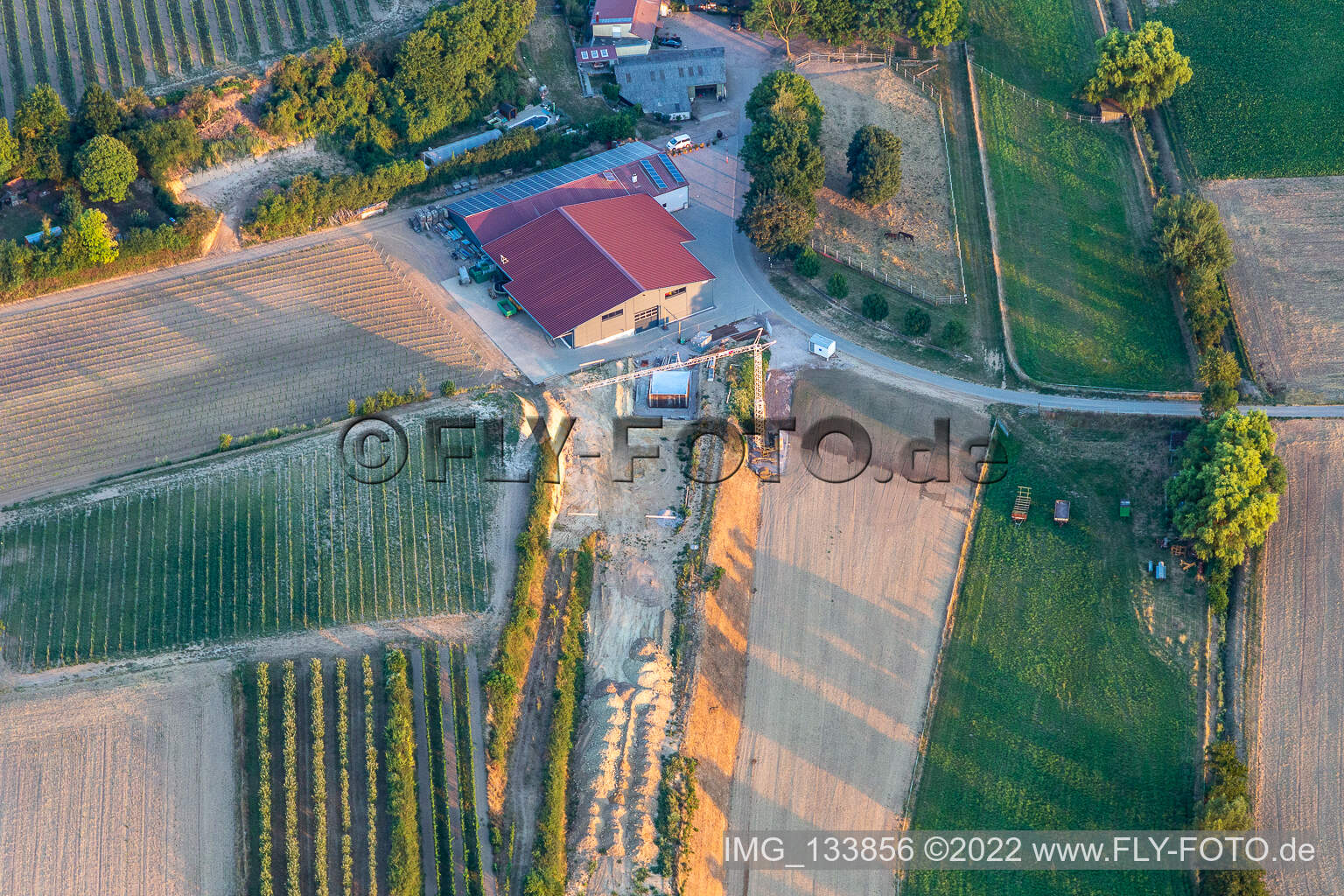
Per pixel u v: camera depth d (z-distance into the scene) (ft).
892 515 422.82
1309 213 513.45
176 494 404.98
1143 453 436.35
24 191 486.79
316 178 502.79
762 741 368.27
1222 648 385.09
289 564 388.98
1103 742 368.48
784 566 408.67
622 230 490.49
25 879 326.03
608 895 330.34
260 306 472.44
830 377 462.19
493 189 521.24
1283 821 347.36
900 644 390.21
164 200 494.18
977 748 368.48
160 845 331.98
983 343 475.31
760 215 484.33
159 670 365.20
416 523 402.11
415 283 486.79
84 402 436.76
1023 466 435.94
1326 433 431.02
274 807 338.13
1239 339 468.34
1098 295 492.13
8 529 397.19
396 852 327.06
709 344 467.52
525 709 366.02
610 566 400.88
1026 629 393.70
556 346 464.65
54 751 348.18
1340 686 372.79
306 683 361.92
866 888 341.62
